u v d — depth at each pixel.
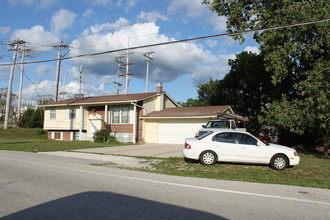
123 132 24.09
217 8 17.05
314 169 10.12
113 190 6.27
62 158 12.06
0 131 31.20
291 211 5.02
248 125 27.00
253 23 16.45
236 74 27.56
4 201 5.27
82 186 6.61
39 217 4.39
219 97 30.27
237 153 10.05
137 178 7.82
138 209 4.88
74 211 4.71
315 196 6.23
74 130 27.91
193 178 8.09
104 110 25.78
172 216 4.55
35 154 13.35
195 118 21.30
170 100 28.00
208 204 5.32
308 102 14.94
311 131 20.83
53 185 6.66
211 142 10.34
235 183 7.49
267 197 6.00
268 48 15.76
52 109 29.53
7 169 8.88
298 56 16.70
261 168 9.89
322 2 13.92
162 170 9.47
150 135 23.41
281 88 23.36
